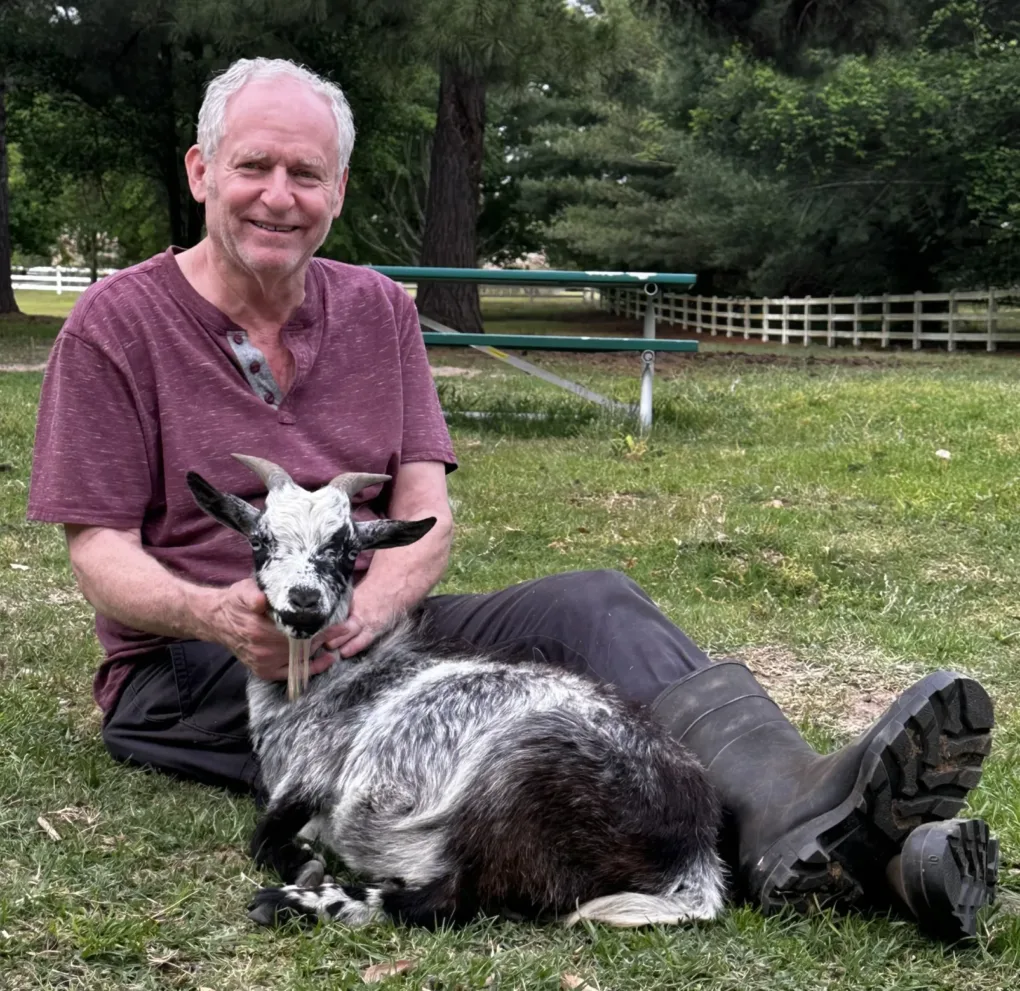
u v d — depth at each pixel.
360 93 28.84
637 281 11.16
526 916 2.92
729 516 7.95
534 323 39.84
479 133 22.42
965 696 2.78
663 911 2.88
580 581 3.57
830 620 6.05
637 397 13.90
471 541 7.30
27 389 12.98
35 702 4.50
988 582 6.74
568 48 16.89
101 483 3.52
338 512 3.13
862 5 19.59
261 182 3.41
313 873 3.07
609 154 38.62
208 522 3.61
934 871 2.72
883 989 2.71
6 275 28.95
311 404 3.66
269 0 18.55
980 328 30.45
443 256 22.64
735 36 20.36
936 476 9.35
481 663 3.26
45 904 2.96
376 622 3.38
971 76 26.77
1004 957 2.84
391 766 3.05
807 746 3.13
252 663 3.23
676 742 3.10
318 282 3.76
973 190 27.53
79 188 40.62
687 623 5.91
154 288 3.59
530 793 2.83
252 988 2.67
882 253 31.48
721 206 32.91
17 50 25.98
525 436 11.43
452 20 16.25
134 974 2.71
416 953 2.78
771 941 2.84
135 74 26.19
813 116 27.70
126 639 3.77
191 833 3.41
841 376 18.27
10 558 6.65
